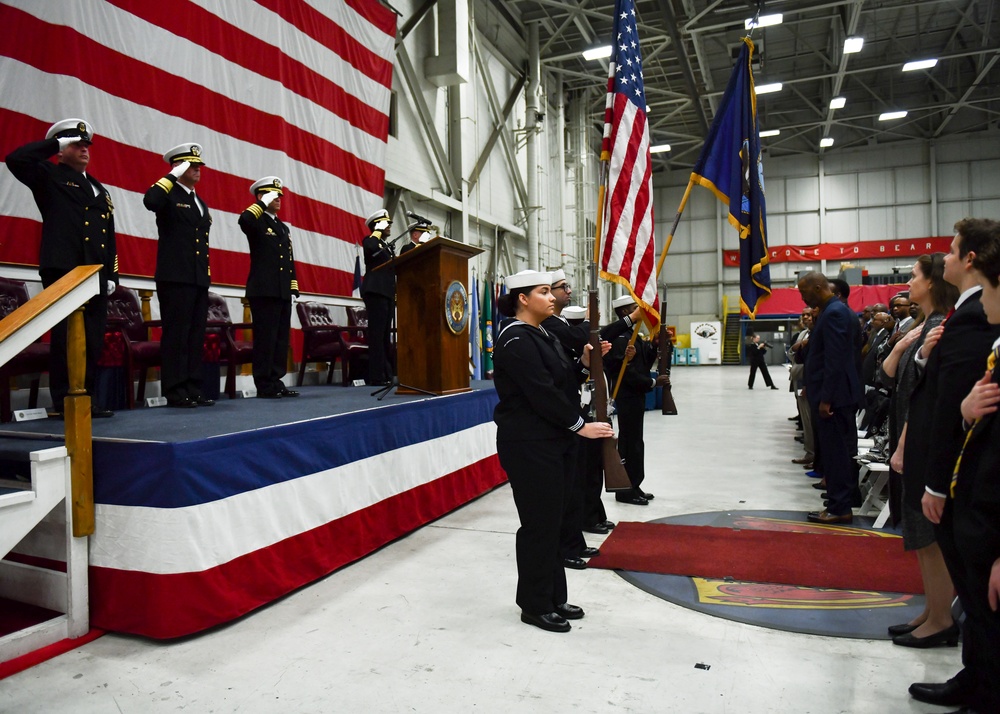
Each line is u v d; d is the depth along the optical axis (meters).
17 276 4.33
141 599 2.58
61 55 4.66
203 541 2.62
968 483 1.65
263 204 4.70
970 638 1.95
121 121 5.11
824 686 2.19
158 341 5.11
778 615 2.79
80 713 2.06
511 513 4.72
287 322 5.01
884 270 25.11
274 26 6.68
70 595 2.60
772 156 26.36
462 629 2.69
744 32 16.83
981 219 1.78
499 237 14.57
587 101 20.64
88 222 3.59
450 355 4.91
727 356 27.31
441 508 4.55
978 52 17.03
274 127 6.62
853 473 4.29
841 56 17.59
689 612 2.85
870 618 2.75
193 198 4.19
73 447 2.60
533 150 15.85
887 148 24.91
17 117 4.38
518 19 15.16
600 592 3.11
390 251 6.20
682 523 4.32
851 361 4.16
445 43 10.91
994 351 1.58
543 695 2.15
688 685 2.20
